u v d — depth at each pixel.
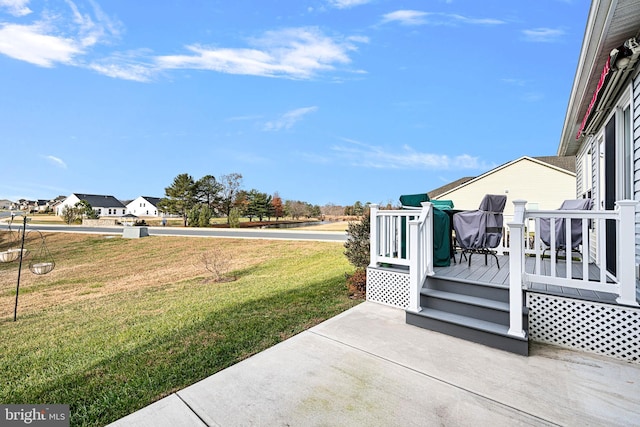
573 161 21.81
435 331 3.42
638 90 3.21
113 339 3.85
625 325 2.70
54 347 3.75
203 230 21.47
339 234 16.83
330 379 2.47
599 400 2.14
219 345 3.34
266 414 2.06
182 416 2.07
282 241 14.48
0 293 7.56
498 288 3.42
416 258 3.64
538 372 2.52
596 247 4.91
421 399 2.18
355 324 3.68
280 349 3.05
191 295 6.34
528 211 3.17
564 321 3.00
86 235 20.03
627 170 3.74
